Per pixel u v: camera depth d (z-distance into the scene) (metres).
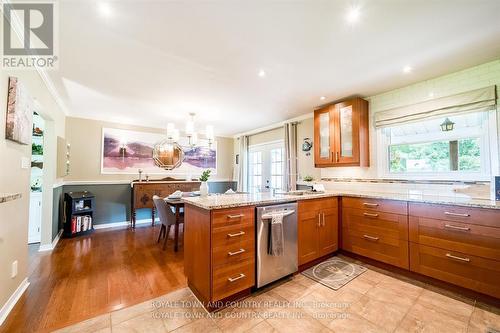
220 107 3.75
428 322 1.60
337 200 2.95
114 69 2.37
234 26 1.69
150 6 1.47
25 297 1.89
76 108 3.80
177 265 2.62
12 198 1.50
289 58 2.16
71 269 2.47
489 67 2.25
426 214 2.16
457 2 1.45
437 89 2.59
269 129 5.26
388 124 2.99
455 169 2.52
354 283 2.19
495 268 1.77
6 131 1.59
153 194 4.62
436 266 2.09
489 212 1.81
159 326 1.56
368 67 2.35
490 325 1.56
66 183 4.12
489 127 2.26
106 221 4.51
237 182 6.26
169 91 3.01
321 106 3.71
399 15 1.57
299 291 2.04
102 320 1.62
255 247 1.99
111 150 4.61
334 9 1.51
